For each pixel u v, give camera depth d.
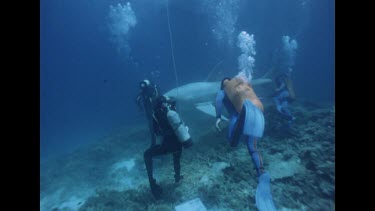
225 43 23.02
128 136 9.12
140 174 5.62
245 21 24.28
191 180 4.48
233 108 3.96
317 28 28.88
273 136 5.68
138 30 35.59
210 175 4.56
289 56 23.44
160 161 5.79
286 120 6.19
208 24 22.92
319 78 21.36
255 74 19.69
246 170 4.39
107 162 7.22
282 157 4.66
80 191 5.71
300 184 3.76
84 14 48.16
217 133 6.33
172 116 3.54
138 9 32.06
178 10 22.23
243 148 5.29
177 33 23.50
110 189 5.30
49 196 5.87
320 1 26.41
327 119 5.93
